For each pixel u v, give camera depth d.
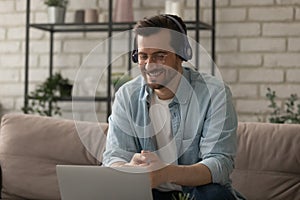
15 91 4.93
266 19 4.41
